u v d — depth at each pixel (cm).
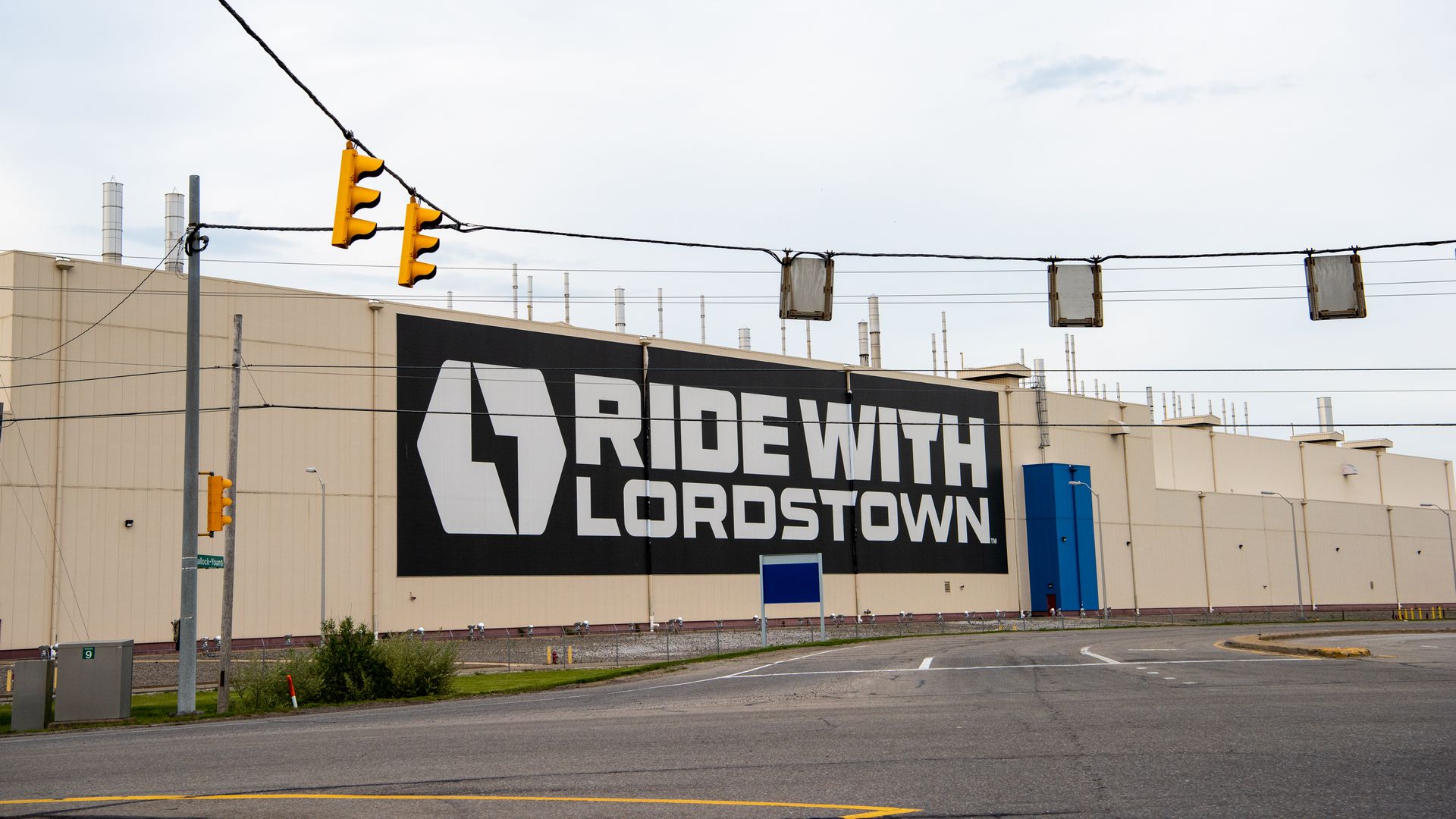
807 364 7719
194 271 2534
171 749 1575
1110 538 9275
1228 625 7394
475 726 1805
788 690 2384
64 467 4859
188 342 2542
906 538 8094
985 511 8644
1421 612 10575
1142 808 947
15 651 4669
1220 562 10181
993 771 1152
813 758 1277
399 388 5900
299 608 5434
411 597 5816
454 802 1059
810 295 2055
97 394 4978
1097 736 1404
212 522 2530
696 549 6994
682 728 1648
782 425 7506
